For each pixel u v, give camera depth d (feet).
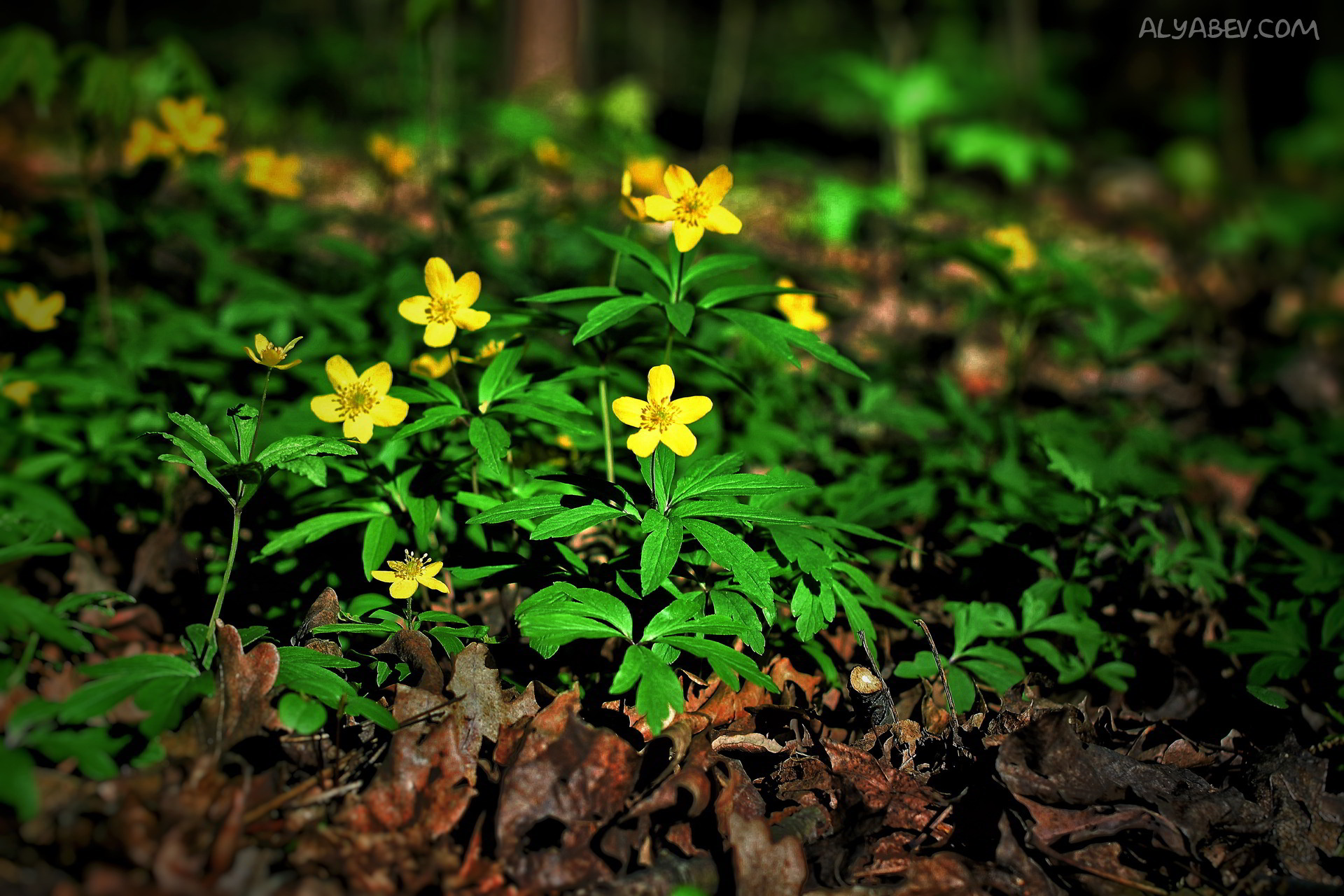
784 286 1.11
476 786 0.95
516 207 1.77
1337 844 0.97
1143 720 1.13
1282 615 1.18
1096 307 1.64
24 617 0.91
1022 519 1.23
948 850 0.96
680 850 0.93
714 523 1.03
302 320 1.51
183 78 1.64
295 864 0.87
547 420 1.05
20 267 1.58
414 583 1.03
